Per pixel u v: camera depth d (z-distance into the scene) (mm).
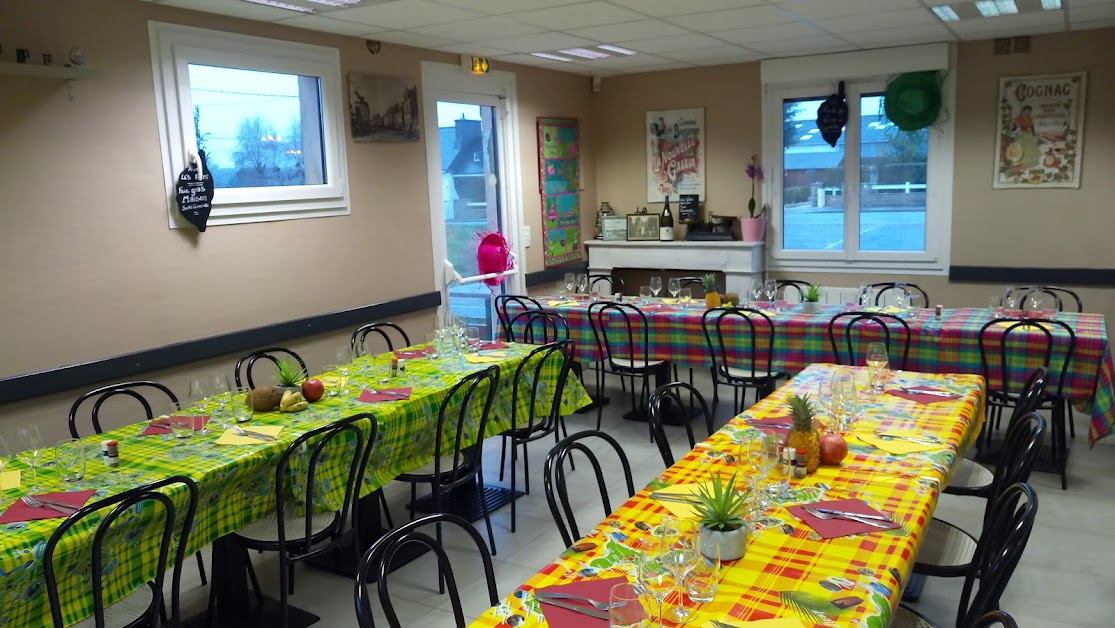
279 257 4770
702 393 6102
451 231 6180
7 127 3506
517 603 1703
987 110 6070
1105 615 2910
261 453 2746
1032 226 6062
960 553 2465
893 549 1893
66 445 2584
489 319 6562
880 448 2594
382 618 3035
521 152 6789
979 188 6195
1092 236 5883
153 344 4133
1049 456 4430
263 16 4422
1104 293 5891
